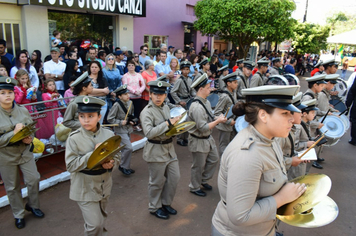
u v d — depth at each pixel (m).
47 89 5.36
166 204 4.00
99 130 2.95
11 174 3.48
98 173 2.81
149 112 3.70
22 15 7.78
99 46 9.73
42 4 7.61
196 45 15.70
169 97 8.15
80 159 2.69
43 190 4.51
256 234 1.93
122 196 4.48
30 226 3.65
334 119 5.38
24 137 3.38
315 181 2.04
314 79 5.31
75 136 2.81
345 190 5.05
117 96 5.02
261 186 1.83
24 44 7.98
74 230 3.61
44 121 4.75
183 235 3.60
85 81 4.11
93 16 9.95
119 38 10.79
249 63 7.09
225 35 12.34
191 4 14.47
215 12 11.16
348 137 8.10
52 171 4.98
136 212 4.06
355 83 7.03
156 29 12.75
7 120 3.42
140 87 7.36
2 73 5.42
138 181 4.98
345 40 13.45
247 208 1.72
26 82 5.27
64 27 9.15
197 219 3.95
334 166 6.10
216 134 7.93
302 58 23.67
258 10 10.72
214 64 11.28
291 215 1.81
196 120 4.12
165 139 3.72
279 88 1.73
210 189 4.77
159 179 3.77
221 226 2.05
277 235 3.53
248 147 1.78
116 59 8.20
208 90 4.25
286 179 1.99
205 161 4.58
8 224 3.68
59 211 3.99
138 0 10.52
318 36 22.16
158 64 8.69
